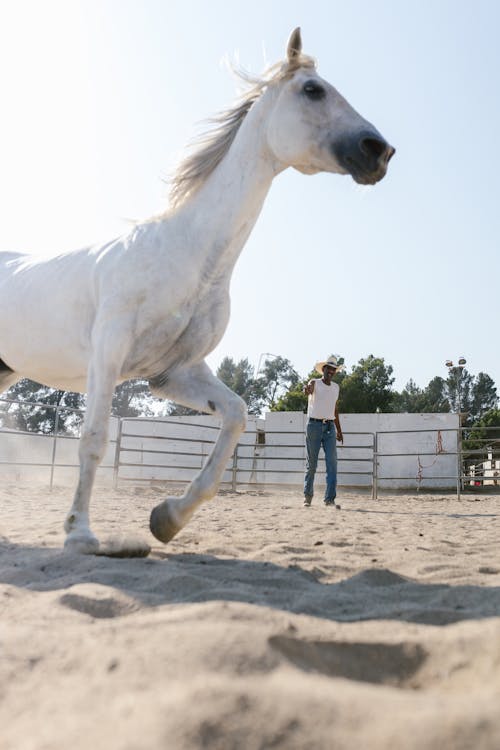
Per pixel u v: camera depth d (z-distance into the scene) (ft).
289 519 19.99
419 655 5.32
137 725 3.71
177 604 6.87
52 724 3.91
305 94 11.12
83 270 11.80
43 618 6.24
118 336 10.62
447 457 58.95
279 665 4.70
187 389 12.08
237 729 3.59
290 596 7.72
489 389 276.41
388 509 28.27
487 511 27.22
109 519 17.52
